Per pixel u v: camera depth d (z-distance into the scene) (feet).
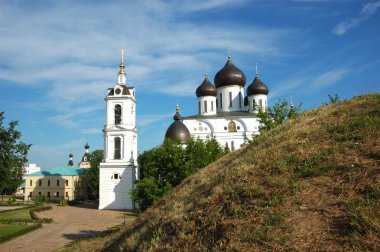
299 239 26.02
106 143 215.72
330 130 42.34
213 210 33.68
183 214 36.83
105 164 212.23
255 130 219.20
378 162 31.86
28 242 100.53
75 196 323.57
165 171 105.40
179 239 32.60
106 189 211.00
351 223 25.27
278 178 34.55
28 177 317.01
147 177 107.14
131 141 216.74
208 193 38.75
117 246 48.62
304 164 35.42
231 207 32.48
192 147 109.50
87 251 65.87
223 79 245.86
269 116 93.71
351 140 37.52
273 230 27.78
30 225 131.85
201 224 32.99
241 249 27.04
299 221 27.84
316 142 40.27
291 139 43.93
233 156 69.97
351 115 46.06
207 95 241.76
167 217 39.55
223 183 38.40
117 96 217.36
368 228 24.59
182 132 213.25
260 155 42.06
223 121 223.71
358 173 31.12
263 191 32.71
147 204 101.40
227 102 245.24
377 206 26.40
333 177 32.07
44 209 204.13
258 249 26.50
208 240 30.37
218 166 68.18
